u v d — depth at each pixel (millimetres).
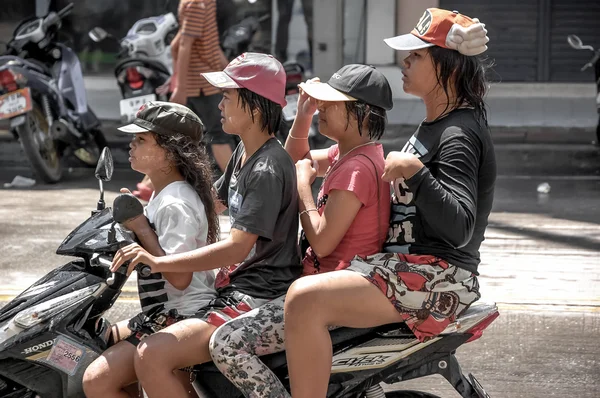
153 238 6059
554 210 14797
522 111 23734
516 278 11234
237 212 6164
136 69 16859
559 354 9008
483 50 6113
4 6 24781
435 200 5602
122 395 5969
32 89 15922
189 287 6277
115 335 6445
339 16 23969
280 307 6078
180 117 6301
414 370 6164
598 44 25203
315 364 5762
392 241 6188
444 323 5980
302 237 6715
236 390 6129
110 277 5941
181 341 5883
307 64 24312
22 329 5852
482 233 6297
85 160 18203
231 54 18156
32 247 12516
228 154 14992
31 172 18156
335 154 6871
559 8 25203
